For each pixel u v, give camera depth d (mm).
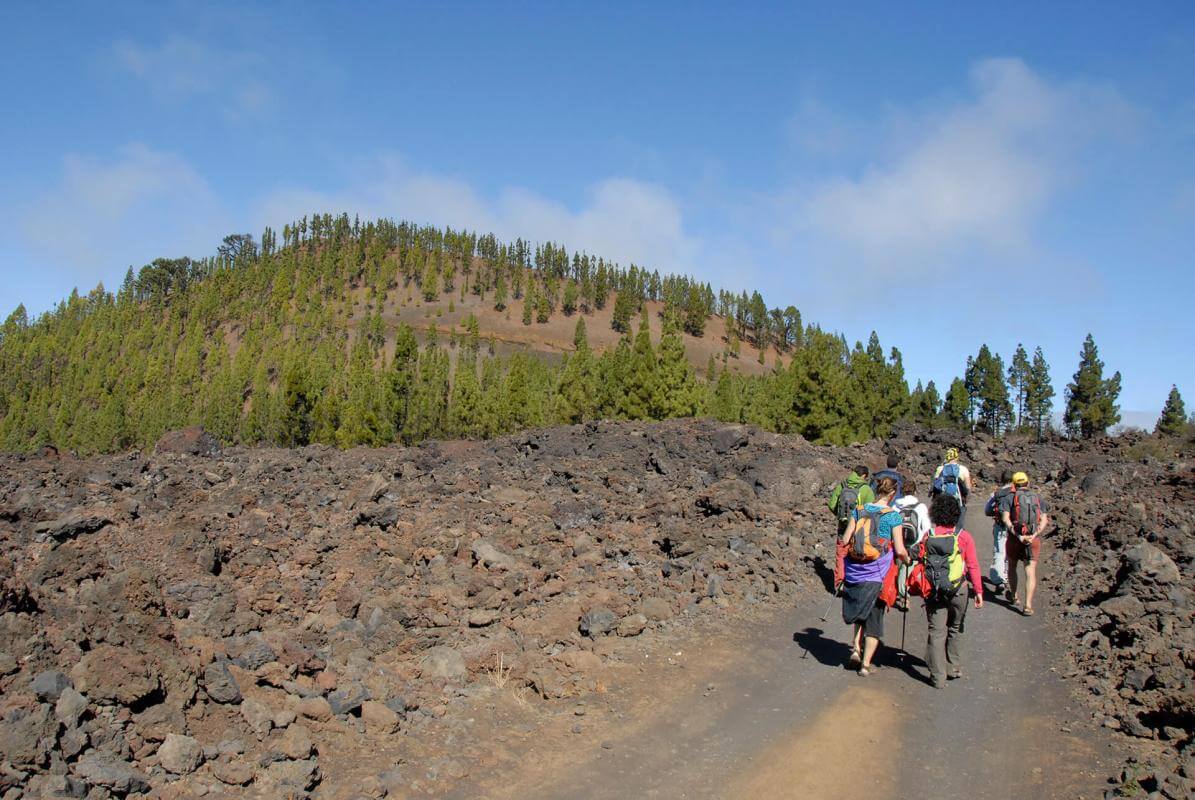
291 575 9242
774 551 12289
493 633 8211
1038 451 31125
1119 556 12531
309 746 5484
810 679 7738
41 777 4508
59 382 167875
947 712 7020
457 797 5281
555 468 18359
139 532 9734
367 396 87062
